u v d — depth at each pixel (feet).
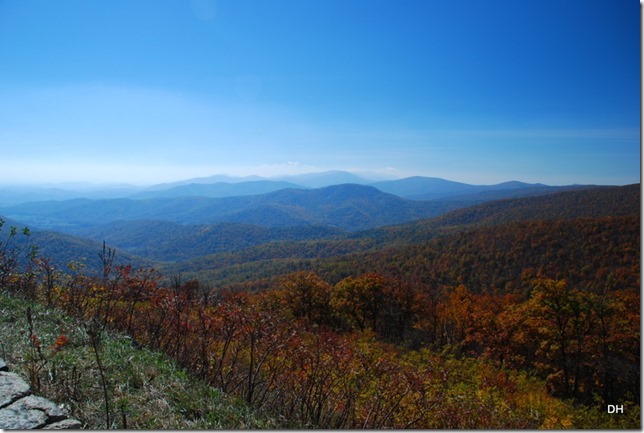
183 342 15.53
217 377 13.97
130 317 16.51
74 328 14.44
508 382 34.78
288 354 14.32
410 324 117.08
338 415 13.64
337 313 117.60
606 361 69.05
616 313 70.49
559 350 76.43
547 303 76.07
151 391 11.09
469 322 94.12
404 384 14.43
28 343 12.32
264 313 14.89
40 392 9.77
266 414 12.18
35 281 18.44
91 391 10.55
